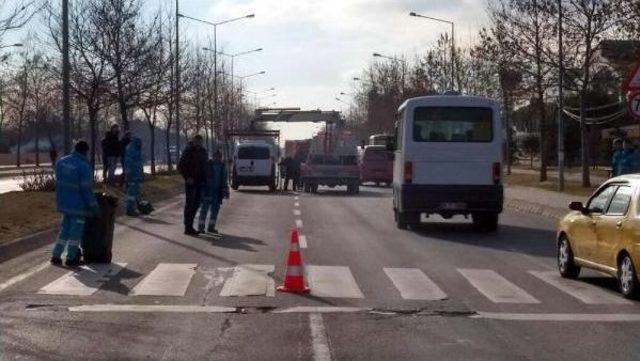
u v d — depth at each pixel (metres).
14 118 73.88
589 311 11.20
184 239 19.16
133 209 25.09
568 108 54.31
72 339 9.21
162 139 105.56
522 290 12.89
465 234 21.77
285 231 21.58
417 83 58.53
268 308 11.11
